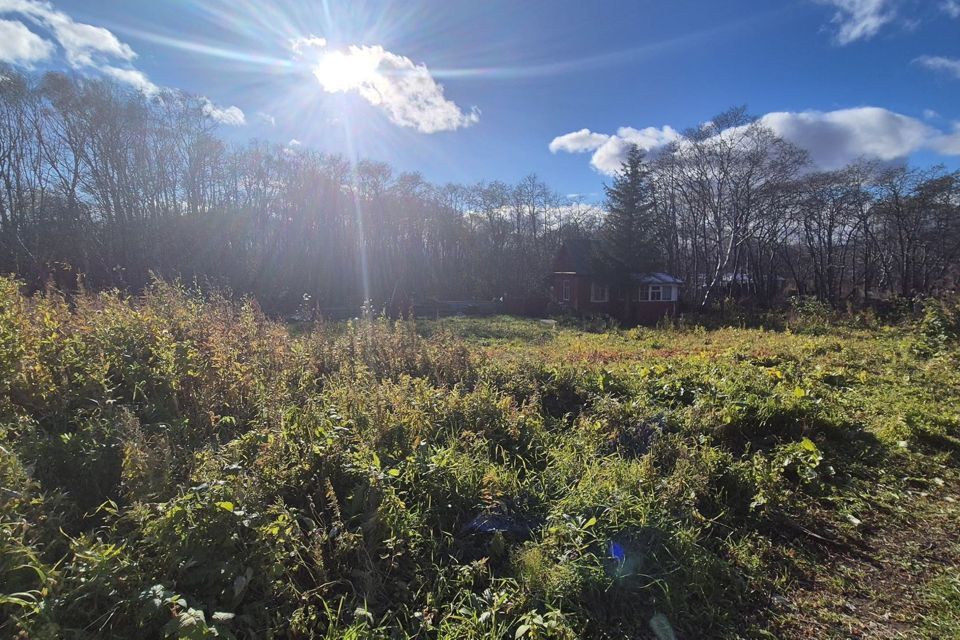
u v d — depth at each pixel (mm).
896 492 4484
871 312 20484
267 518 2699
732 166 39688
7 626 1946
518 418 4926
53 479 3107
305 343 6672
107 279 23250
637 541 3232
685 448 4449
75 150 30109
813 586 3205
